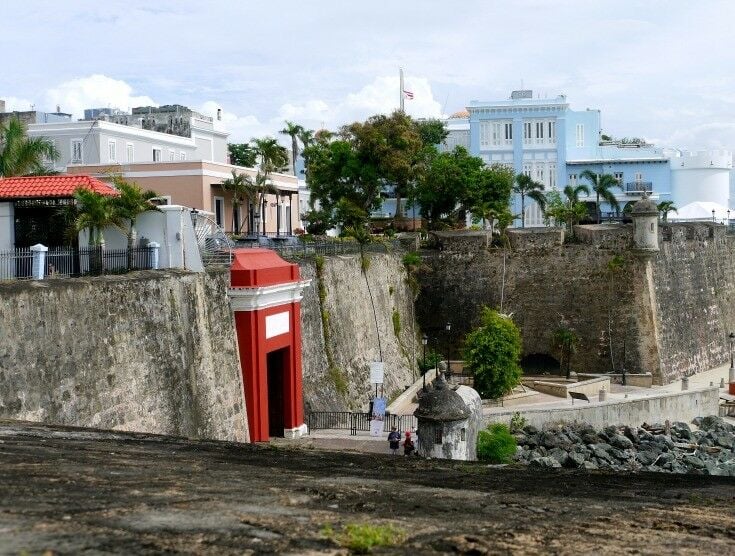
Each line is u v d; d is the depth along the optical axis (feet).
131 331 85.92
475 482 43.57
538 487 42.68
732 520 35.14
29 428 55.88
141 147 215.92
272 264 115.34
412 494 37.37
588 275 208.74
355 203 238.68
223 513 29.76
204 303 100.68
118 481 35.19
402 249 215.92
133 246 100.53
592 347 207.51
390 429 134.00
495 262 214.48
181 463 43.60
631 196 330.13
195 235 106.22
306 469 45.60
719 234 252.83
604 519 33.91
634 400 173.17
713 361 237.45
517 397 174.70
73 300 77.87
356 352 170.30
